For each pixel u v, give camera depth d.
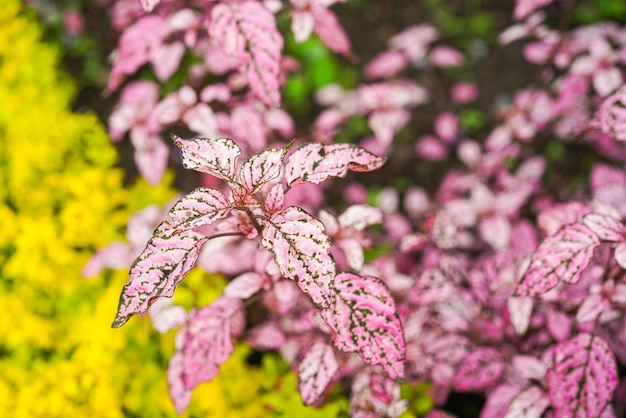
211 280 0.53
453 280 0.49
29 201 0.56
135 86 0.53
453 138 0.74
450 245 0.51
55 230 0.54
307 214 0.37
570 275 0.40
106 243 0.55
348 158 0.39
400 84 0.67
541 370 0.45
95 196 0.55
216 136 0.49
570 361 0.41
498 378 0.47
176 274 0.37
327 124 0.65
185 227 0.37
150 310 0.46
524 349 0.48
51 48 0.70
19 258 0.53
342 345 0.39
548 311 0.46
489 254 0.60
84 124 0.60
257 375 0.50
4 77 0.62
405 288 0.49
